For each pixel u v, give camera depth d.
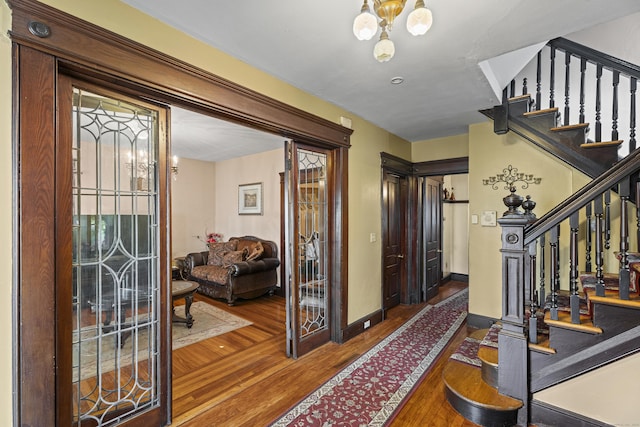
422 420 2.02
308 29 1.89
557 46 2.88
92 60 1.51
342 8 1.69
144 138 1.88
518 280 2.04
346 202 3.33
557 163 3.25
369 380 2.51
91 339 1.67
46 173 1.40
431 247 5.20
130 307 1.82
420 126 3.91
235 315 4.20
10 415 1.32
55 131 1.43
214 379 2.54
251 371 2.66
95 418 1.68
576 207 1.90
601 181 1.85
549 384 1.94
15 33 1.30
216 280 4.76
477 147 3.76
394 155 4.29
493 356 2.27
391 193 4.50
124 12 1.65
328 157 3.30
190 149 5.41
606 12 1.69
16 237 1.33
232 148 5.32
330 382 2.47
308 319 3.09
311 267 3.12
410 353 3.00
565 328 1.91
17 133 1.32
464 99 3.01
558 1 1.61
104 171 1.72
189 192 6.30
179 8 1.69
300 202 2.98
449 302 4.87
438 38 1.96
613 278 2.24
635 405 1.71
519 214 2.07
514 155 3.50
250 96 2.30
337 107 3.20
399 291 4.79
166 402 1.95
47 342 1.41
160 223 1.93
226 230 6.46
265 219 5.60
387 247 4.39
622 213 1.79
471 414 2.01
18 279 1.33
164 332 1.94
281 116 2.56
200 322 3.92
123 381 1.79
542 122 3.00
